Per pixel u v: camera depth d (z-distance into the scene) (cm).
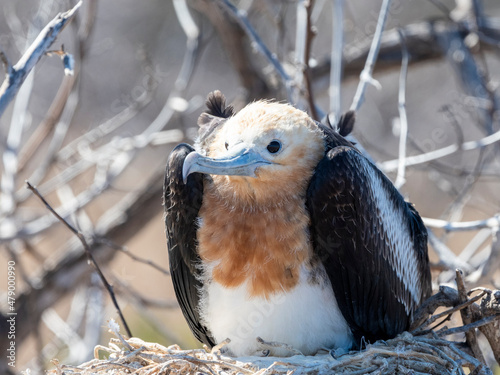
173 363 736
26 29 1642
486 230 1205
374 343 781
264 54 1022
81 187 1494
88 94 2095
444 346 770
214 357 755
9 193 1184
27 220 1357
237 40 1316
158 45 2223
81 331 1282
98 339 1115
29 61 655
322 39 1909
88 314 1207
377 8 1794
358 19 1792
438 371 754
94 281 1145
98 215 1902
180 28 2241
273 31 1551
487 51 1463
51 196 1912
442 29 1404
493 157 1419
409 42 1425
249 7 1308
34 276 1281
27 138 1911
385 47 1434
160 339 1408
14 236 1125
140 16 2278
